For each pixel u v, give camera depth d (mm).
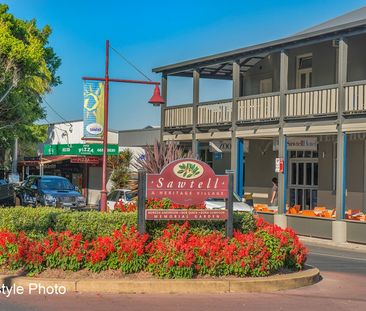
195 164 10539
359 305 8883
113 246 9898
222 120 25188
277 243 10516
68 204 24906
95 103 21344
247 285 9617
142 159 26891
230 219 10641
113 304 8531
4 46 20422
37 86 30406
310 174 25547
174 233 10414
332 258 15320
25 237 10250
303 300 9125
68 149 36375
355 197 22797
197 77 26656
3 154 43531
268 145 27531
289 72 25766
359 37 22250
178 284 9367
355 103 19375
